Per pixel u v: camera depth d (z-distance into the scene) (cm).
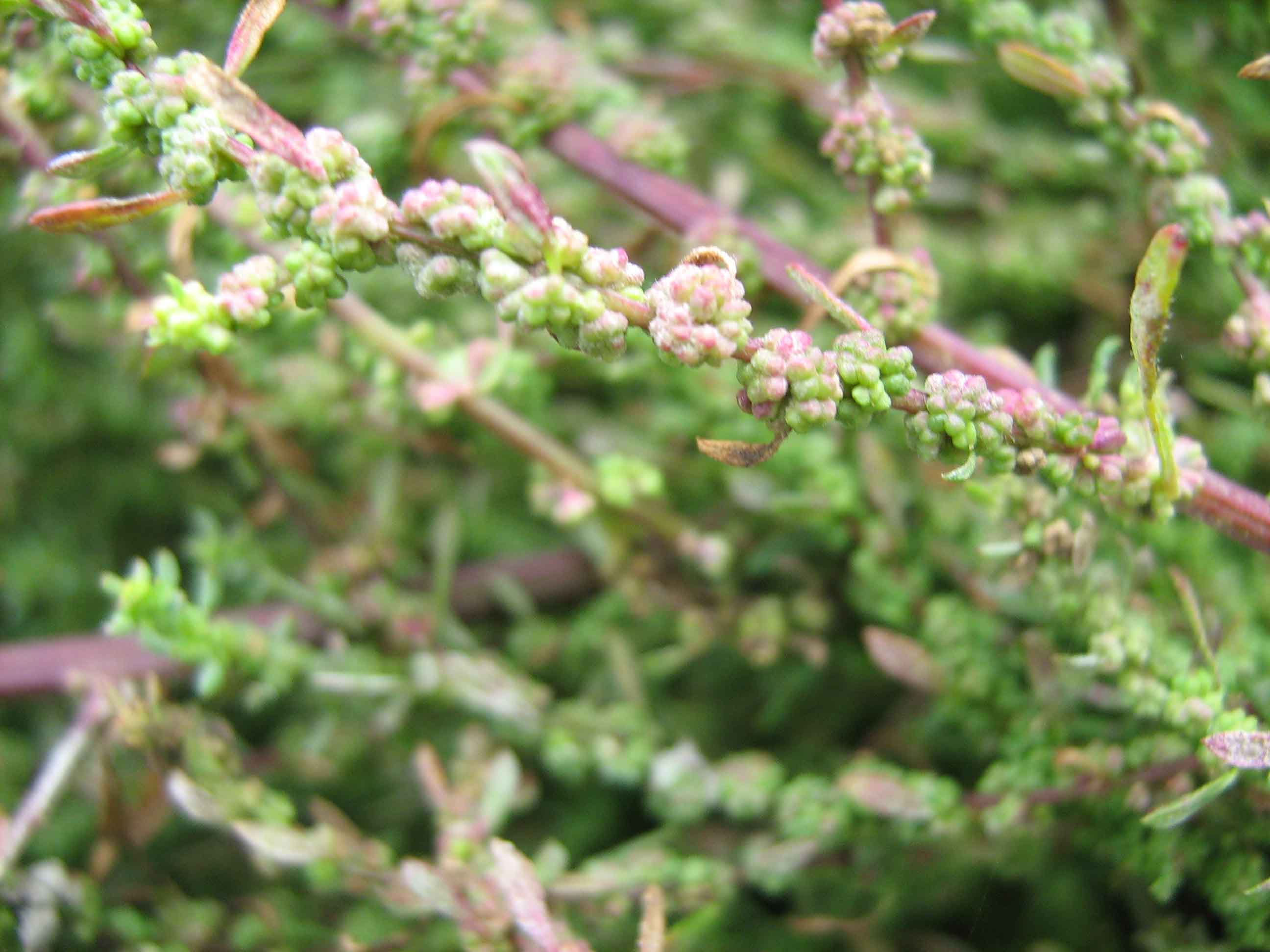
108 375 16
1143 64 13
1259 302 10
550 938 10
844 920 12
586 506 13
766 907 13
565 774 12
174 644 11
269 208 8
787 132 18
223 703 13
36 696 13
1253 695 11
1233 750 9
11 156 12
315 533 14
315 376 13
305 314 12
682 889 11
